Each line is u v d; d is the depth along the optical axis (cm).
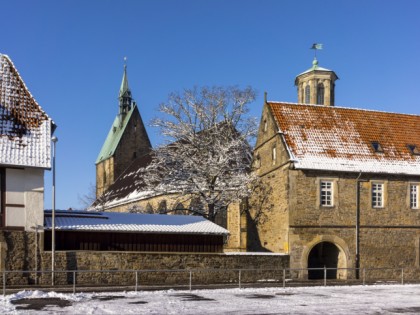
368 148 3938
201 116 4459
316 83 5969
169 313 1870
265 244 4066
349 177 3744
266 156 4122
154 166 4497
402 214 3834
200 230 3394
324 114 4109
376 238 3756
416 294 2558
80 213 3456
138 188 6019
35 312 1841
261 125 4275
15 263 2861
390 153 3962
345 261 3662
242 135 4478
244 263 3350
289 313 1908
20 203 2897
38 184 2938
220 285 2970
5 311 1858
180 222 3531
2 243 2841
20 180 2906
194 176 4316
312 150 3766
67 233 3077
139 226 3303
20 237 2881
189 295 2416
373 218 3766
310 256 3916
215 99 4497
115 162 8075
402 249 3803
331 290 2723
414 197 3900
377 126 4159
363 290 2741
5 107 3050
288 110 4059
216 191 4312
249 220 4462
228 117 4509
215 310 1953
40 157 2928
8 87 3142
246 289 2705
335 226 3675
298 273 3512
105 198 7181
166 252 3209
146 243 3269
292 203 3606
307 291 2655
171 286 2888
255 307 2044
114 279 3053
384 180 3816
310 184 3662
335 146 3859
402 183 3862
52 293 2344
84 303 2081
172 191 4434
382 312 1959
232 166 4422
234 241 4497
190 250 3375
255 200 4325
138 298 2272
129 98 8650
